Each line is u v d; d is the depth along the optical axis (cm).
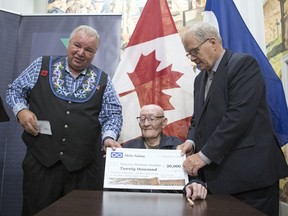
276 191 146
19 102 161
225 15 211
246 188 137
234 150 141
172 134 212
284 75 214
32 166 160
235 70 144
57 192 160
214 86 148
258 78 144
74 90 166
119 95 216
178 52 221
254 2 266
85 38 162
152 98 216
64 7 298
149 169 133
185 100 215
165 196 122
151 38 223
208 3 222
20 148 233
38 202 158
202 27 150
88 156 165
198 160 133
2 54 238
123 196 118
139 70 219
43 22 249
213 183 141
